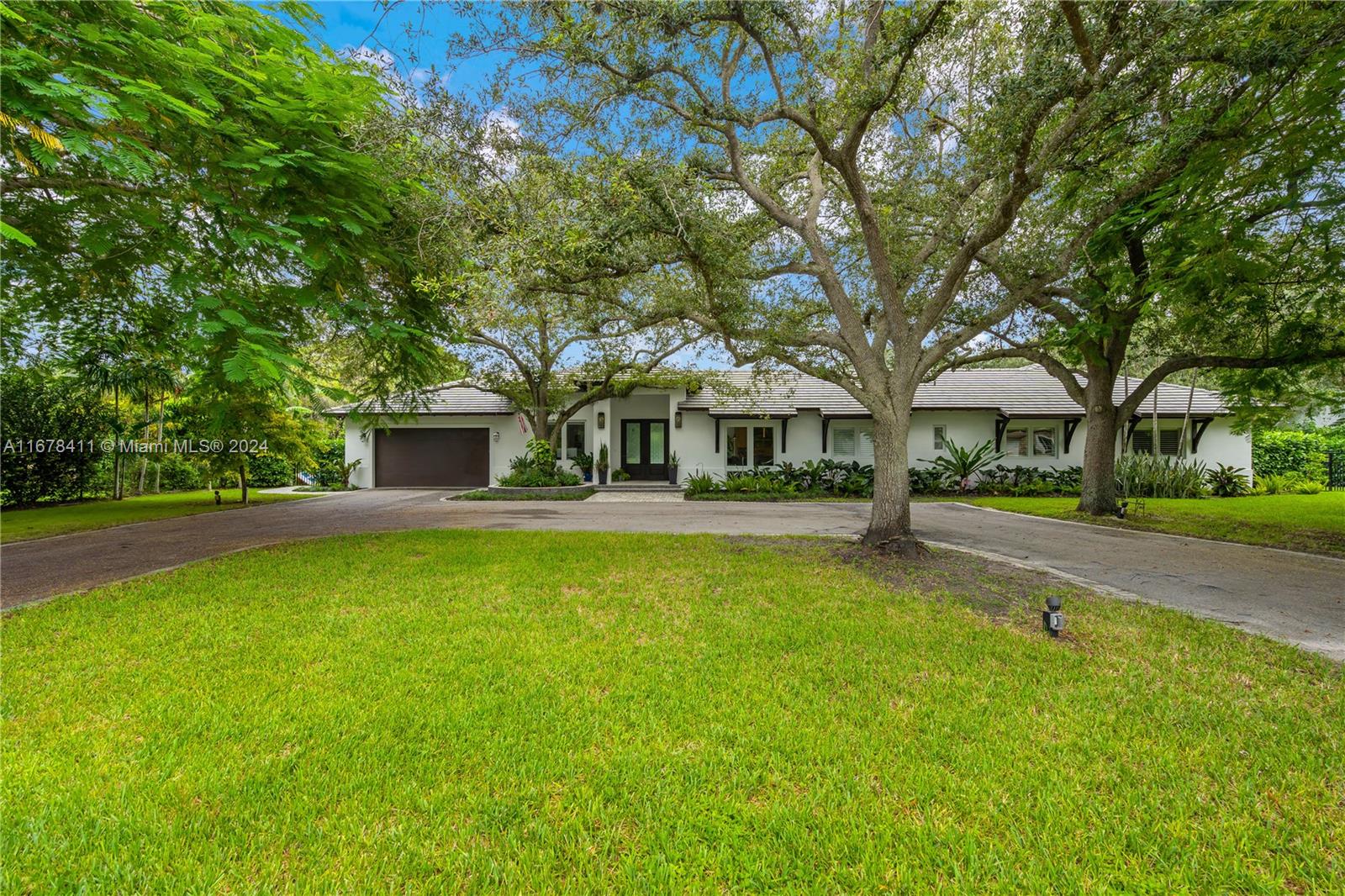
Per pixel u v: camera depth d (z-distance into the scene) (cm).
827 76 595
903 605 502
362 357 1034
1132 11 488
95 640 398
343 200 606
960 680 349
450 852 198
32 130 454
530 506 1385
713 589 554
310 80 588
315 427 1625
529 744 270
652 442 1958
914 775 246
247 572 599
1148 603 518
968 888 185
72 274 730
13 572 637
